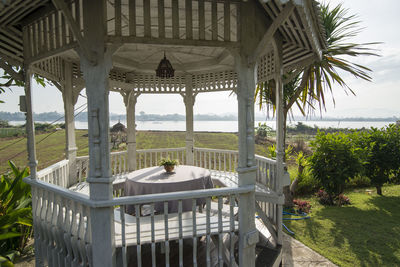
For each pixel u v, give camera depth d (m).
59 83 4.34
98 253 2.40
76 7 2.37
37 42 3.07
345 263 3.51
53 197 2.94
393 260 3.54
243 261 2.77
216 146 12.12
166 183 3.58
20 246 3.97
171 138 16.11
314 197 6.52
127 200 2.38
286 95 5.98
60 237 2.83
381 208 5.52
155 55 4.86
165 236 2.54
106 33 2.32
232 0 2.60
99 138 2.35
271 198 3.79
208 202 2.65
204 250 3.55
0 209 3.59
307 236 4.34
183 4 2.83
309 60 3.77
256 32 2.74
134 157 5.70
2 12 2.43
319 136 5.91
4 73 4.36
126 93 5.62
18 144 11.86
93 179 2.36
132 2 2.33
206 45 2.53
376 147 6.26
